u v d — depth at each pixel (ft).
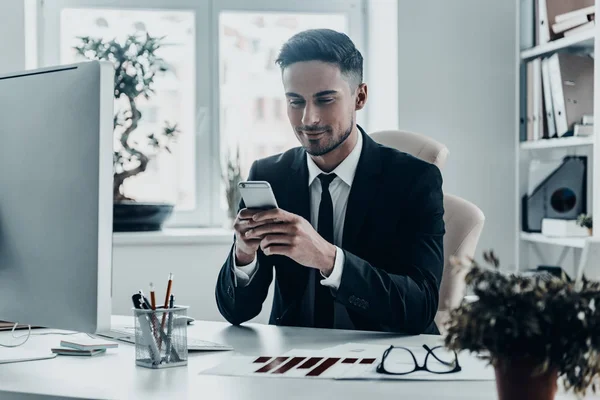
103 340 4.96
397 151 6.15
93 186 3.94
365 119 11.51
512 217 10.50
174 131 10.55
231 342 4.97
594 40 8.55
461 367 4.02
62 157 4.08
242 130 11.23
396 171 5.96
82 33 10.93
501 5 10.38
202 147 11.20
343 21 11.39
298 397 3.49
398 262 5.80
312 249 5.06
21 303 4.32
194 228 11.14
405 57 10.25
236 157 10.70
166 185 11.12
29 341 5.04
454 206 7.02
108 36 10.98
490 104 10.42
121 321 6.01
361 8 11.38
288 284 6.02
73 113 4.02
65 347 4.68
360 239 5.88
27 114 4.25
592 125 8.96
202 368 4.14
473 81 10.38
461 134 10.39
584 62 9.26
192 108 11.16
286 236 5.01
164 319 4.17
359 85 6.06
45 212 4.17
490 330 2.96
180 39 11.09
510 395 3.02
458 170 10.42
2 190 4.40
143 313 4.16
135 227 10.31
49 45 10.85
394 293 5.27
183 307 4.25
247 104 11.25
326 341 4.98
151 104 11.05
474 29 10.36
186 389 3.65
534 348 2.96
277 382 3.78
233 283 5.73
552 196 9.61
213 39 11.12
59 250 4.10
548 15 9.51
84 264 3.99
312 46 5.73
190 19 11.10
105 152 3.94
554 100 9.30
